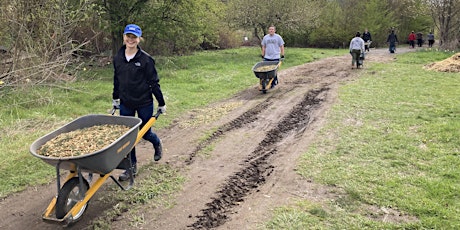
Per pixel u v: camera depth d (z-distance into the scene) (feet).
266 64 41.19
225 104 34.24
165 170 19.12
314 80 46.44
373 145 21.59
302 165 19.06
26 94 31.50
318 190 16.43
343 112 29.01
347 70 54.60
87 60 57.82
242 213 14.76
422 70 50.78
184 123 28.04
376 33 121.90
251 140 23.85
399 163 18.93
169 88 41.37
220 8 77.87
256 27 87.10
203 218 14.53
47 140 14.61
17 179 18.17
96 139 14.51
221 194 16.44
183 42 77.10
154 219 14.56
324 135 23.81
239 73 53.06
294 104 33.09
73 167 13.12
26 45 33.91
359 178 17.30
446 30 85.46
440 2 83.15
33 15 34.06
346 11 127.65
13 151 21.26
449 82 40.63
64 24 37.68
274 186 17.04
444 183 16.42
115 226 14.10
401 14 125.29
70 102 32.83
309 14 87.81
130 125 16.10
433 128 23.93
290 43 129.49
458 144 21.26
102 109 31.83
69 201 13.83
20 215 15.15
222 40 114.62
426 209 14.37
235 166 19.66
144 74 16.85
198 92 40.09
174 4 64.18
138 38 16.16
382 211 14.52
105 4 56.08
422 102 31.40
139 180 17.89
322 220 13.97
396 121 26.11
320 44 126.52
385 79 44.01
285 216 14.23
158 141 19.26
